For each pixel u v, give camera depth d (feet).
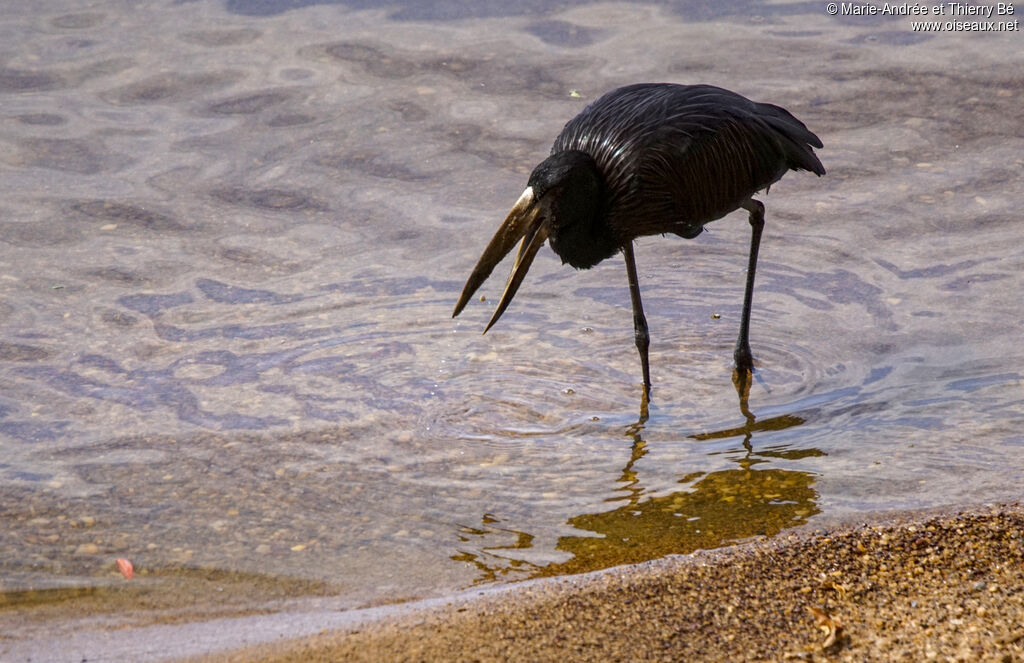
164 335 45.14
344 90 65.31
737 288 48.88
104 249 51.01
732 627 28.30
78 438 38.65
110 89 65.36
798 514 33.96
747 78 66.08
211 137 60.70
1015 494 34.37
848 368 42.78
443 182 56.65
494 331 45.75
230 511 34.88
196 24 73.56
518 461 37.63
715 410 40.55
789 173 57.47
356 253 51.21
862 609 28.89
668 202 41.39
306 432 39.17
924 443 37.81
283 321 46.16
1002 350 43.11
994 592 29.12
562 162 40.68
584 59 68.59
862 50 69.31
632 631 28.22
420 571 31.89
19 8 75.41
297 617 29.63
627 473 36.86
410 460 37.65
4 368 42.68
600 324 46.42
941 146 59.00
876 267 49.52
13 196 54.85
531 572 31.68
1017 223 52.06
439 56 69.15
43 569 32.01
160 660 27.58
